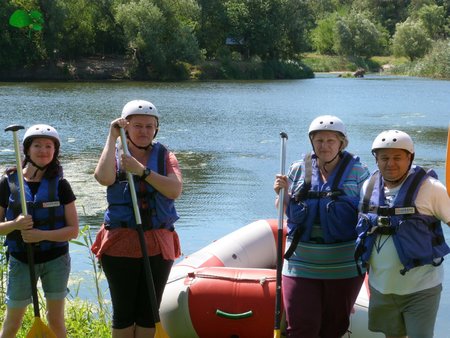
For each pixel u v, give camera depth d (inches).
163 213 157.0
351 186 155.8
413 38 2920.8
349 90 1581.0
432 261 144.9
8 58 1713.8
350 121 931.3
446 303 264.1
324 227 154.6
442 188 146.3
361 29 2962.6
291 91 1523.1
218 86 1664.6
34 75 1733.5
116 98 1235.9
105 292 248.5
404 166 146.6
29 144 157.1
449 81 2023.9
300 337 154.0
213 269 187.5
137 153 159.8
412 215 145.0
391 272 145.9
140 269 157.5
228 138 760.3
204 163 601.9
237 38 2217.0
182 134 788.0
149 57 1838.1
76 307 220.7
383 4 4069.9
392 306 148.3
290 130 836.6
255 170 569.9
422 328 144.7
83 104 1109.7
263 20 2226.9
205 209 428.1
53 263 158.7
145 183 156.4
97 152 641.0
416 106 1175.6
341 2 4375.0
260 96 1366.9
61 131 784.3
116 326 159.2
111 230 157.4
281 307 173.3
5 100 1141.1
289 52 2336.4
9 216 156.9
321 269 155.3
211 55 2202.3
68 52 1824.6
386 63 2935.5
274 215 416.5
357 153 653.9
